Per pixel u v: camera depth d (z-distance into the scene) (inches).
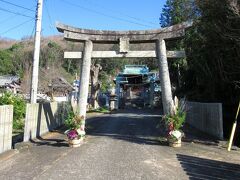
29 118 563.5
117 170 363.9
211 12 601.0
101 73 2549.2
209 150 506.3
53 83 2074.3
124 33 651.5
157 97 2087.8
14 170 359.9
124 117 1184.8
